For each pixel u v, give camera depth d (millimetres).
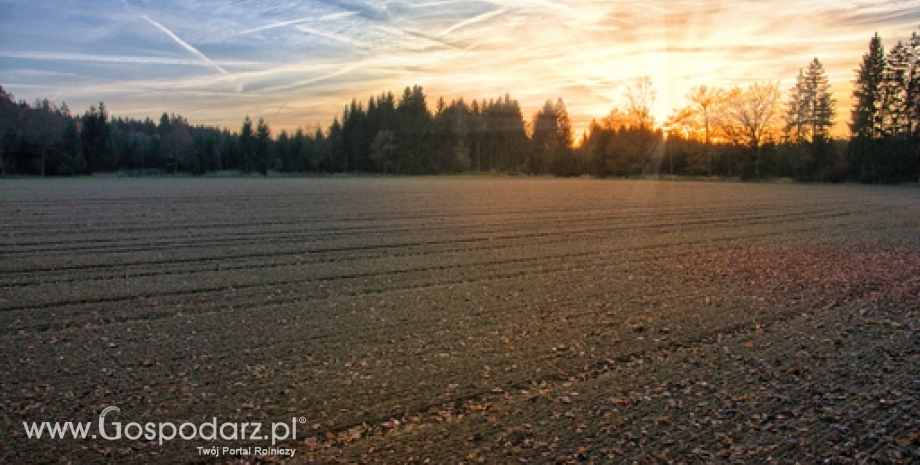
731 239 26953
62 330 11812
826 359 10195
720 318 12922
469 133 138375
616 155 108375
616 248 23828
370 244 24438
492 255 21891
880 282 16984
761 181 91500
